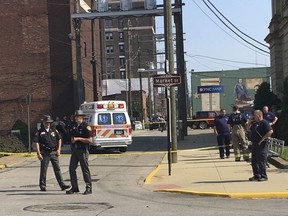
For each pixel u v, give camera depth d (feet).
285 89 67.15
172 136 59.36
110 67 414.41
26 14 120.47
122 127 79.41
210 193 36.29
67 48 119.65
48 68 119.75
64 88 119.85
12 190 42.11
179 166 55.77
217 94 237.66
